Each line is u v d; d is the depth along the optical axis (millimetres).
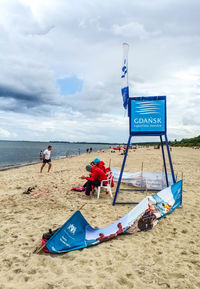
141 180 8250
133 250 3646
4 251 3564
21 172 13734
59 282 2801
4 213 5434
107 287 2717
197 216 5363
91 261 3305
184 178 10820
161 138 7430
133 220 4414
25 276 2920
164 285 2758
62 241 3609
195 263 3279
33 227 4562
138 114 6246
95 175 6730
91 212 5555
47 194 7324
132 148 60406
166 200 5469
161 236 4223
